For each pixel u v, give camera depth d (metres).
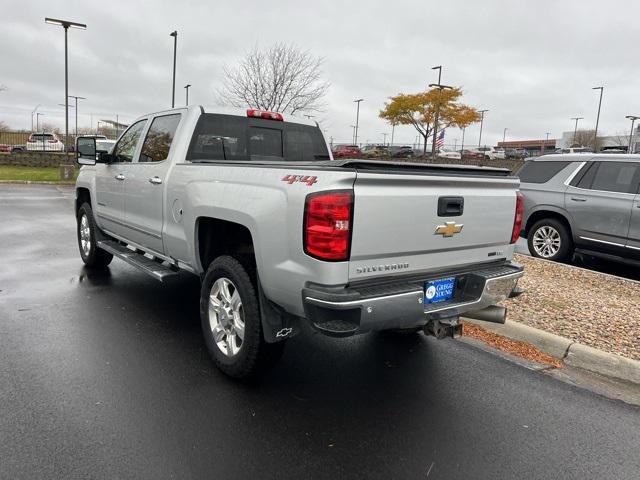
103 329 4.57
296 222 2.96
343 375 3.88
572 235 7.83
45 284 5.95
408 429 3.16
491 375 4.00
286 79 23.80
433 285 3.41
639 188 7.15
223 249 4.03
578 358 4.31
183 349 4.20
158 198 4.57
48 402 3.24
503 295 3.71
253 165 3.41
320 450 2.89
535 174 8.41
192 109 4.59
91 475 2.57
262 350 3.45
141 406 3.26
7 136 36.88
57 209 12.84
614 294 6.17
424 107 39.66
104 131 61.12
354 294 2.86
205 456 2.77
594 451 3.02
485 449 2.98
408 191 3.12
